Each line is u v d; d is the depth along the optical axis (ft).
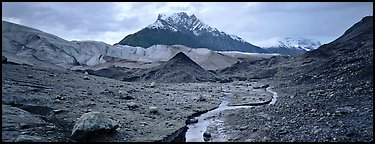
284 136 78.74
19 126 75.77
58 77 155.84
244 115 110.32
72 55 441.27
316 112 101.55
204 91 190.70
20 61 288.92
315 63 276.62
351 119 88.79
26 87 116.98
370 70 152.05
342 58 230.48
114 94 135.13
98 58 448.24
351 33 426.10
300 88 175.94
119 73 314.76
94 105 106.01
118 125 79.10
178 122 97.50
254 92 191.62
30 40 429.38
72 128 79.41
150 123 91.66
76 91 126.93
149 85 201.26
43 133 73.67
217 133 89.61
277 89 197.88
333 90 138.51
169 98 147.54
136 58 536.83
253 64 428.56
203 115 117.08
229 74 368.07
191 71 289.53
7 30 429.79
